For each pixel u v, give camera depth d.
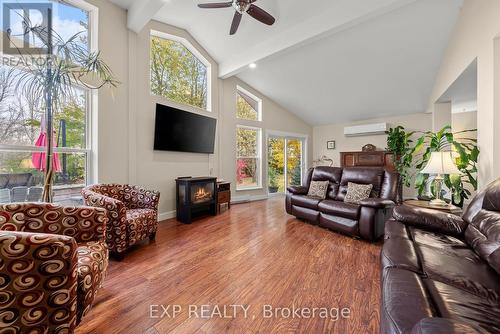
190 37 4.34
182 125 4.18
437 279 1.16
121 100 3.30
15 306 1.00
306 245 2.80
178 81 4.36
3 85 2.16
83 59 2.35
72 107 2.82
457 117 5.34
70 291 1.11
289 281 1.95
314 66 4.70
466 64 2.78
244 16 3.51
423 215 2.02
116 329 1.39
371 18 3.04
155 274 2.07
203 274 2.07
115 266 2.22
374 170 3.55
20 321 1.01
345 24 3.09
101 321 1.46
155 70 3.97
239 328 1.41
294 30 3.66
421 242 1.68
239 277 2.02
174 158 4.17
